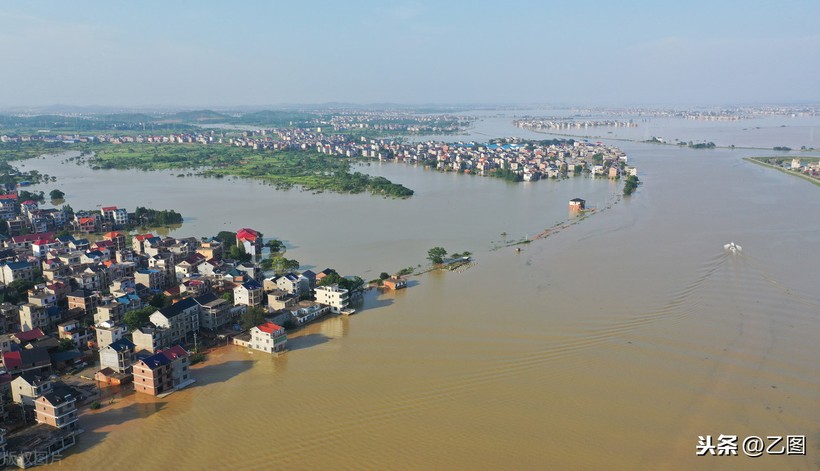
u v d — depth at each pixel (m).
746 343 167.25
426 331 178.25
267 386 146.00
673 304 197.88
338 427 127.81
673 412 133.00
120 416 133.88
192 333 178.50
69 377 153.00
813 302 198.38
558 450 119.50
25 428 128.75
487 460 116.44
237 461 117.19
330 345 169.62
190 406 137.50
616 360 157.75
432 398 138.88
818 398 138.62
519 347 165.88
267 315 185.62
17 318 187.25
